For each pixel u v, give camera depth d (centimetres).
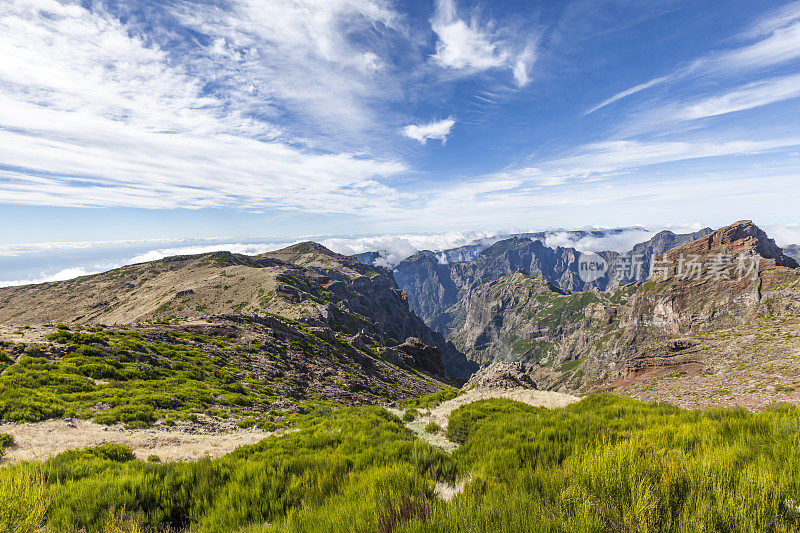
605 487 520
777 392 3656
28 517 589
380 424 1638
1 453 1204
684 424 944
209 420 2069
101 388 2266
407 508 558
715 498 479
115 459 1214
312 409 2903
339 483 831
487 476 774
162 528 704
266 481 821
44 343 2725
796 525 439
